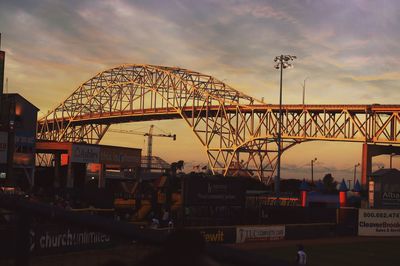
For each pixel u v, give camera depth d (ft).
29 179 235.61
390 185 219.41
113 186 181.37
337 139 497.05
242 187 167.53
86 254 84.94
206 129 595.47
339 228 170.40
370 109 474.08
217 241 132.36
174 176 182.60
